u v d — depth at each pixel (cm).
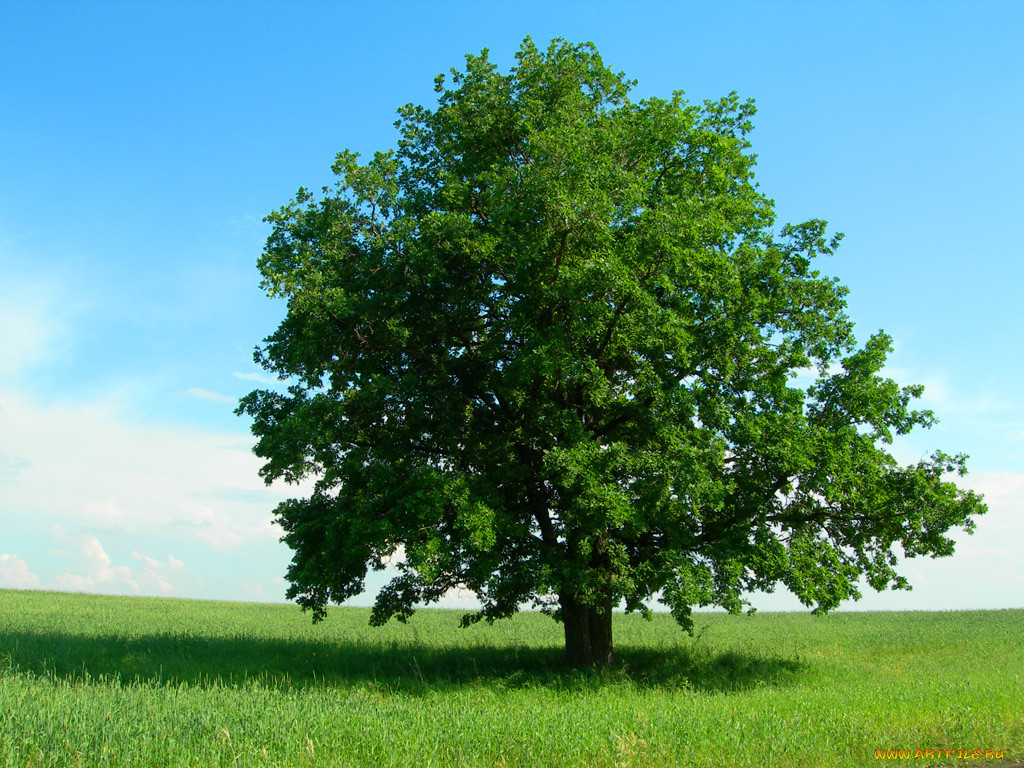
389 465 1786
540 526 2023
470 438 1942
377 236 1955
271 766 904
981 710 1280
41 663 1772
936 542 2008
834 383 2050
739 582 1897
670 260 1794
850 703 1372
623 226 1933
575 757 968
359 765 929
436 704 1401
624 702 1435
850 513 2059
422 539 1688
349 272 1944
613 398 1973
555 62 2106
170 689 1373
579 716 1188
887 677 2027
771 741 1045
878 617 5012
